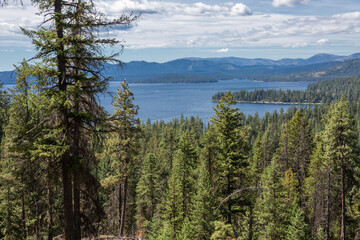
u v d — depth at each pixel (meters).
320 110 195.62
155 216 37.59
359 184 31.14
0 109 35.16
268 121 173.75
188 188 37.06
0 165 23.14
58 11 11.44
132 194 50.72
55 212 19.44
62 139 11.30
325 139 30.20
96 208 13.48
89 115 11.58
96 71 12.16
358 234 31.17
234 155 27.30
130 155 27.38
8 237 24.42
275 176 30.23
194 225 28.84
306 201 38.62
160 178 52.59
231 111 27.98
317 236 29.62
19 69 10.58
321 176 31.45
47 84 10.97
